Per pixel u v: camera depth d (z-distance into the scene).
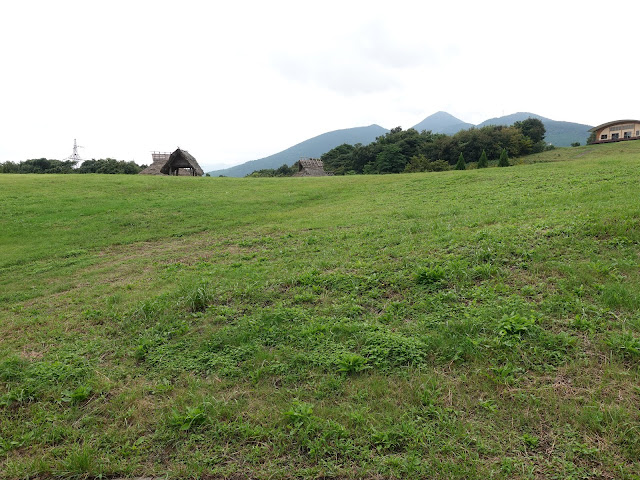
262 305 6.71
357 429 3.66
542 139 94.06
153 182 27.95
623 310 5.11
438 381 4.23
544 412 3.68
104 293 8.76
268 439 3.66
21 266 12.27
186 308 6.80
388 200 19.02
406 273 7.21
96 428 4.05
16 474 3.53
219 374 4.80
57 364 5.22
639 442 3.26
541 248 7.38
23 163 65.75
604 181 14.78
